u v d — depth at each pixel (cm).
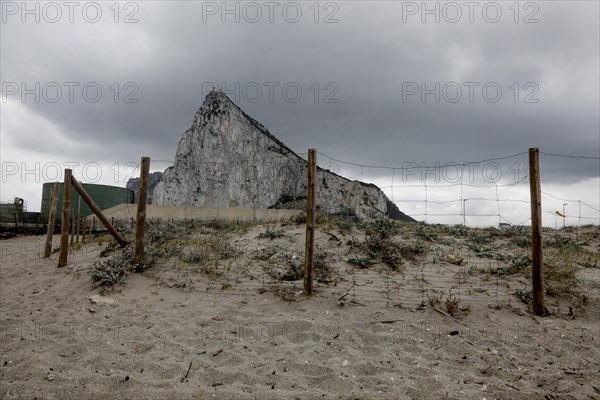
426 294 757
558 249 1180
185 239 1166
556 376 476
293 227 1209
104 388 426
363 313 670
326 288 780
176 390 424
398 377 462
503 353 543
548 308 704
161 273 859
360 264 915
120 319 652
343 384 442
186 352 522
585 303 723
